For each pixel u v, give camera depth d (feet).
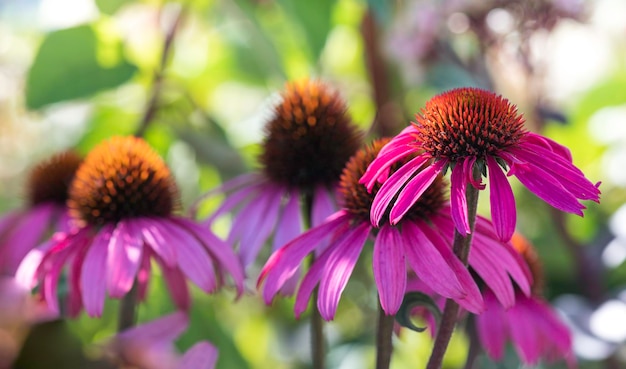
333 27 2.08
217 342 2.14
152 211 1.65
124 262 1.57
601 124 2.45
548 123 2.22
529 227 2.37
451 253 1.44
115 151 1.67
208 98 2.52
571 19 2.08
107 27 2.11
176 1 2.26
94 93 2.06
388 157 1.45
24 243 1.79
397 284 1.43
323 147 1.70
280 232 1.67
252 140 2.34
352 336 2.29
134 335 1.27
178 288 1.73
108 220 1.64
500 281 1.47
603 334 2.06
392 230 1.47
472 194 1.42
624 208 2.26
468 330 1.73
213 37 2.51
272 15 2.24
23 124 2.47
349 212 1.53
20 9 2.68
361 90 2.41
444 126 1.43
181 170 2.32
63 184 1.85
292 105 1.72
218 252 1.62
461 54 2.20
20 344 1.07
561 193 1.38
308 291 1.47
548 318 1.72
